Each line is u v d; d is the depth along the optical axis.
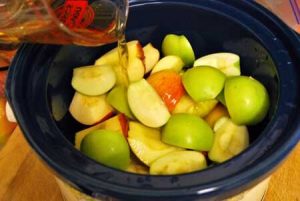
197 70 0.52
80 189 0.37
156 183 0.35
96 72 0.53
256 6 0.50
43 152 0.39
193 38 0.57
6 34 0.45
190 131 0.48
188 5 0.53
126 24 0.55
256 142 0.38
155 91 0.52
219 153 0.49
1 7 0.43
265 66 0.49
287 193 0.53
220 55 0.55
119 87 0.54
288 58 0.45
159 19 0.55
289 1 0.74
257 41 0.49
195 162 0.47
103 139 0.46
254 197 0.46
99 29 0.46
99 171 0.37
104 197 0.36
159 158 0.48
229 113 0.50
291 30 0.47
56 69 0.50
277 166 0.37
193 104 0.53
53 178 0.57
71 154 0.39
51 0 0.43
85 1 0.44
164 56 0.58
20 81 0.45
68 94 0.54
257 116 0.49
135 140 0.50
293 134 0.38
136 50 0.55
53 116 0.47
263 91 0.49
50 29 0.43
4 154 0.59
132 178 0.36
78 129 0.55
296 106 0.40
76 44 0.49
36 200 0.55
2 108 0.61
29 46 0.47
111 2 0.49
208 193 0.35
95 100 0.54
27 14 0.42
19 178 0.57
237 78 0.50
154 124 0.50
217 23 0.53
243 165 0.36
